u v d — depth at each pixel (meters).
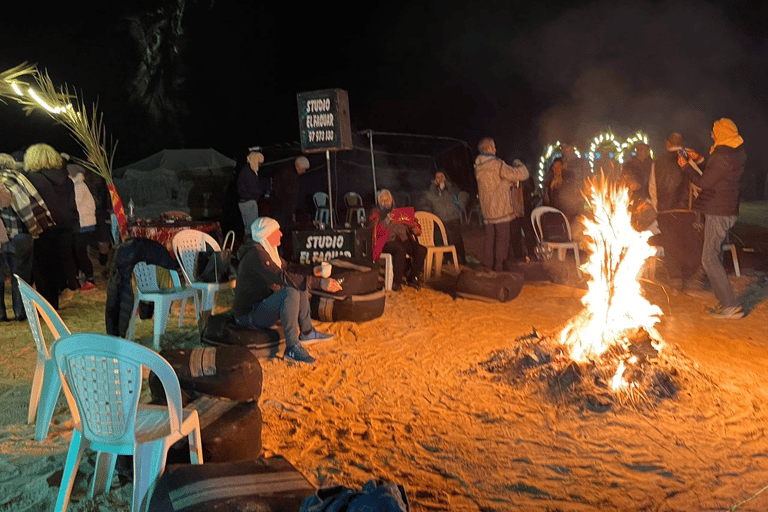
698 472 3.56
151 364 2.88
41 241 6.84
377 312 6.58
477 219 16.81
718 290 6.78
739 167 6.54
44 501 3.23
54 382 3.87
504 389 4.72
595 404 4.29
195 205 18.75
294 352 5.27
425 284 8.31
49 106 5.89
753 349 5.78
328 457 3.71
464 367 5.23
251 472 2.80
